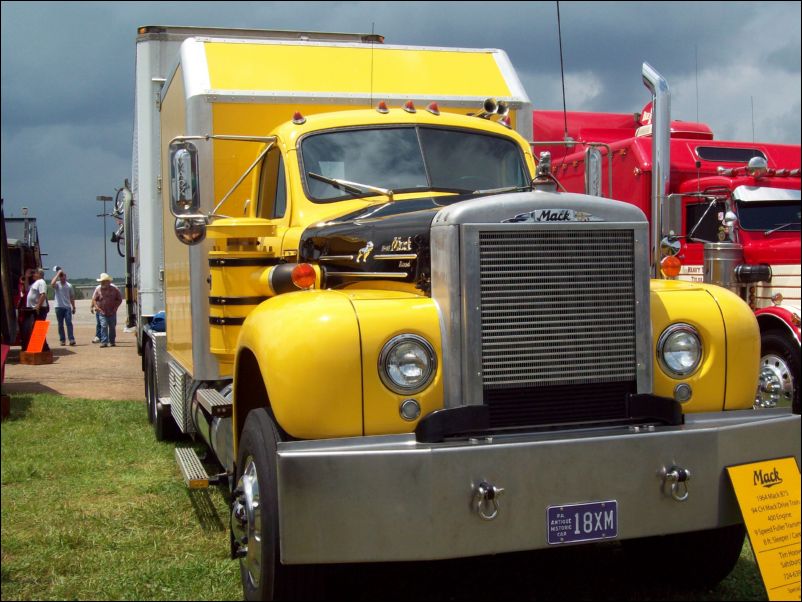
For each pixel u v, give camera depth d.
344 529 3.31
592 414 3.70
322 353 3.44
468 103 6.00
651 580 4.47
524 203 3.57
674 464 3.59
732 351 3.91
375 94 5.81
